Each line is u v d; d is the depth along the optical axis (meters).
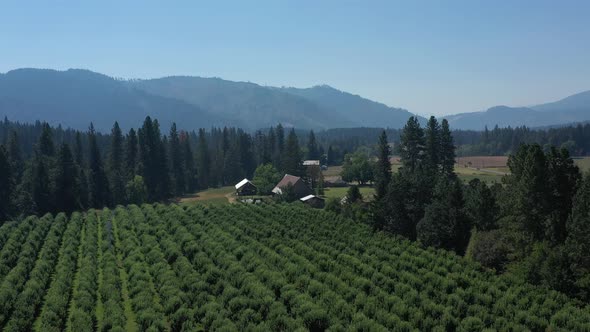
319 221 92.50
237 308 48.81
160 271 62.47
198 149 192.00
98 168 139.38
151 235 86.81
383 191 95.56
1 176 115.44
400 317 47.44
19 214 115.56
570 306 47.78
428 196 89.62
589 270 53.44
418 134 118.44
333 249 70.50
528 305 49.06
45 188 122.94
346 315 46.88
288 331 44.19
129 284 61.47
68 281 61.94
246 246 74.38
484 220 74.69
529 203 63.78
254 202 128.75
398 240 77.06
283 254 69.50
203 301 51.25
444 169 119.56
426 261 63.25
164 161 155.88
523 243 63.25
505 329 43.88
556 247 57.72
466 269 60.16
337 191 158.38
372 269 59.56
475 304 49.78
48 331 46.88
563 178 63.97
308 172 176.12
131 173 151.62
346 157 195.00
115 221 107.00
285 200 131.25
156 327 46.56
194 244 72.38
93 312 51.91
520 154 73.19
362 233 81.56
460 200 77.12
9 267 69.19
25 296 54.62
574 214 56.94
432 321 45.84
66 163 126.38
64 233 92.44
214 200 152.38
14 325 48.53
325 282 56.44
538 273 55.66
